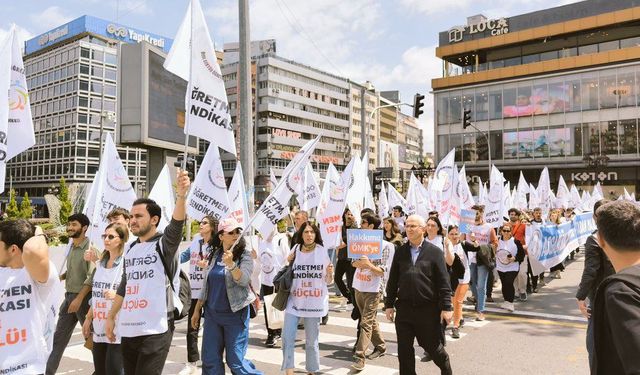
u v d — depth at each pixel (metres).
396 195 17.27
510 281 9.36
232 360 4.68
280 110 93.25
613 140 43.78
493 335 7.61
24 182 83.69
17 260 3.14
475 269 9.40
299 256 5.57
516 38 49.88
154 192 7.62
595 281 4.70
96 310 4.71
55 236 11.41
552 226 12.16
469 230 8.74
